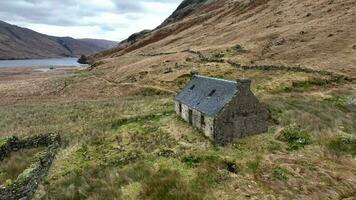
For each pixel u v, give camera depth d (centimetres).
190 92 3662
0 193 1894
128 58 10269
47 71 13012
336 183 2170
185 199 1927
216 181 2131
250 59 6669
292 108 3759
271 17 10069
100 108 4741
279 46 7138
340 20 7769
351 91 4638
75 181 2223
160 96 5541
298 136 2841
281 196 2000
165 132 3181
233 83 3059
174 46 10550
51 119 4216
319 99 4331
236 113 2898
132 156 2542
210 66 6462
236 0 16375
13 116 4578
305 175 2252
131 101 5159
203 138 2989
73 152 2803
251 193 2019
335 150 2647
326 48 6500
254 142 2817
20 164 2502
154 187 2055
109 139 3089
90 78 8125
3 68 15938
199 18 15375
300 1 10606
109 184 2150
